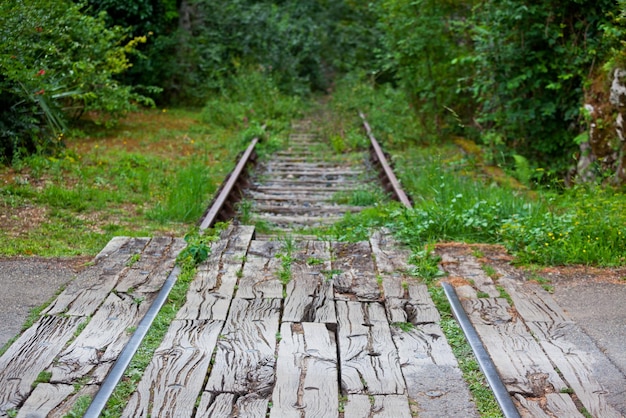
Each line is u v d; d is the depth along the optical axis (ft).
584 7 36.58
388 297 17.20
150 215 27.35
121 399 12.07
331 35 94.22
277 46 77.36
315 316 15.93
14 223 24.81
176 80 68.85
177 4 73.10
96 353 13.75
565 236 21.58
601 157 33.12
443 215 23.77
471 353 14.23
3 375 12.75
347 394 12.34
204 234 22.11
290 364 13.41
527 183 34.73
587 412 11.91
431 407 12.00
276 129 54.44
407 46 48.29
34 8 34.88
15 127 34.55
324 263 19.92
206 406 11.84
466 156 41.55
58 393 12.13
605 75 33.58
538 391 12.67
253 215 29.53
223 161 41.22
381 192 33.78
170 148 43.47
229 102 62.44
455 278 18.88
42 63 34.63
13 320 15.48
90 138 44.78
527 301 17.30
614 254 20.98
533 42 38.37
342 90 74.49
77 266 19.53
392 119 52.24
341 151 46.26
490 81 40.19
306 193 34.40
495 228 23.61
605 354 14.28
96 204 28.43
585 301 17.48
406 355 13.98
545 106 37.96
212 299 16.83
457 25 48.26
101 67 46.11
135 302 16.53
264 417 11.52
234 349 14.08
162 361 13.44
